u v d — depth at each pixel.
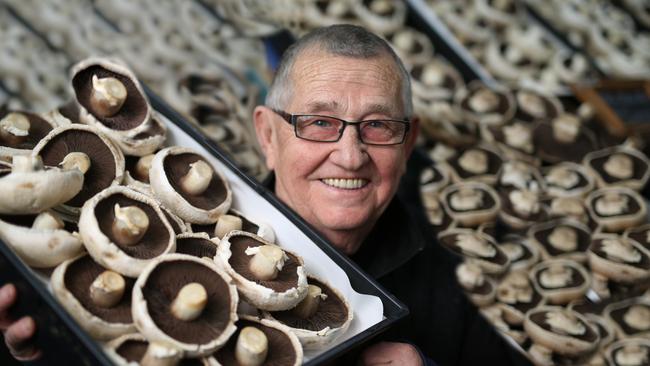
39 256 1.33
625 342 2.27
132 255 1.34
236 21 3.40
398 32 3.39
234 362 1.32
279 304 1.40
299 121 1.89
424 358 1.58
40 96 3.13
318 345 1.44
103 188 1.54
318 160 1.90
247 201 1.76
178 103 2.93
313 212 1.97
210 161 1.80
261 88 3.12
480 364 2.16
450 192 2.72
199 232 1.60
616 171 2.89
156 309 1.27
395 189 2.01
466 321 2.21
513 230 2.63
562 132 3.05
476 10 3.65
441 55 3.45
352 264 1.62
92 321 1.26
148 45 3.27
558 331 2.21
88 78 1.71
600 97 3.22
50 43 3.40
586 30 3.67
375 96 1.86
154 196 1.59
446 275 2.29
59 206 1.46
